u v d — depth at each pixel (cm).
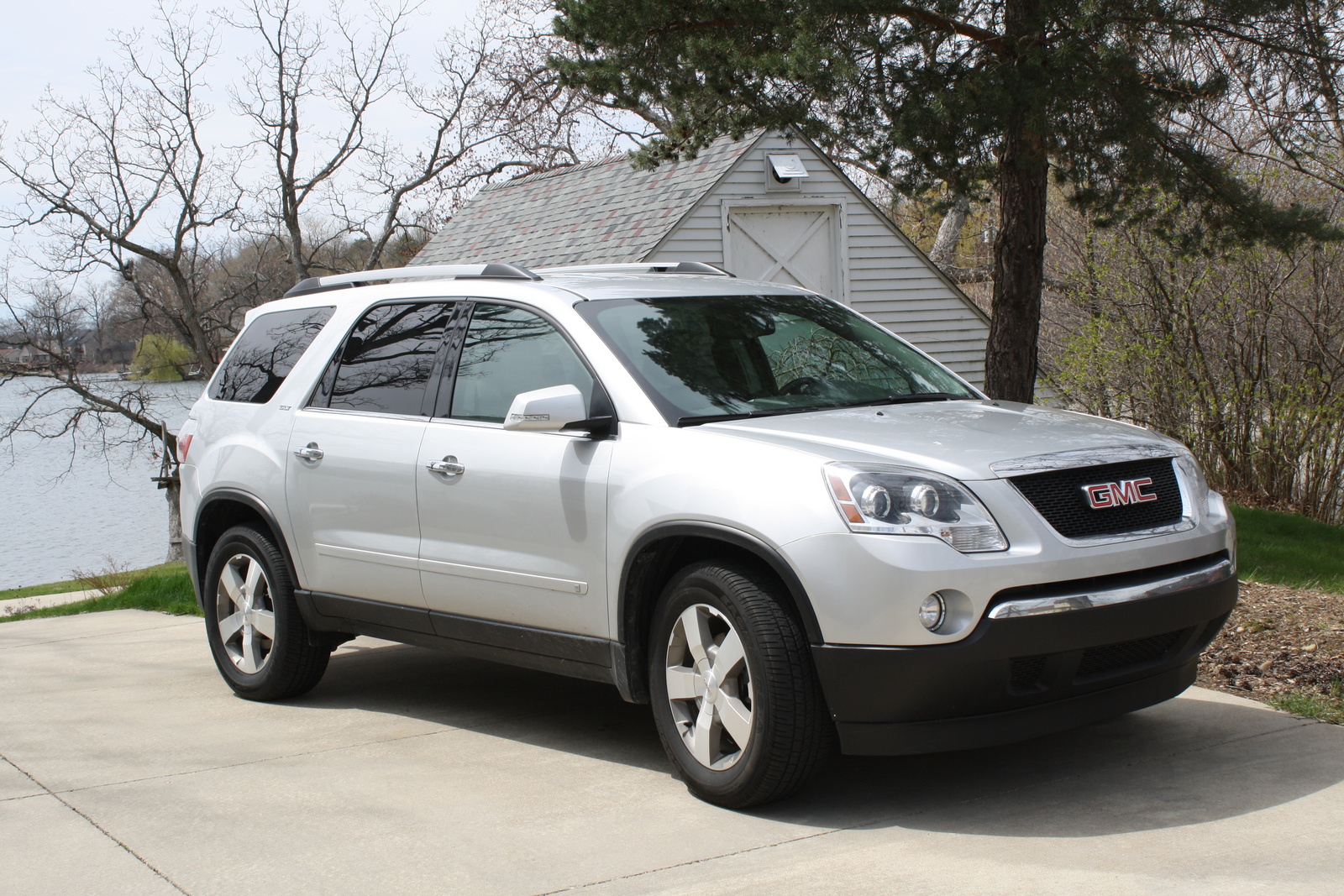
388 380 537
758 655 386
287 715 565
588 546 442
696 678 414
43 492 4231
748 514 391
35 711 589
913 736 375
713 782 406
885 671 367
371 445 523
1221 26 734
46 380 2870
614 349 460
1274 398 1223
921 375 515
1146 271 1238
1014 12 737
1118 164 758
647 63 789
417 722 543
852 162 846
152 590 1078
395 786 444
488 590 480
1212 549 419
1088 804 400
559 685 611
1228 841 359
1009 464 387
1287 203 1108
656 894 336
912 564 365
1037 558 373
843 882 339
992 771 440
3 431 2811
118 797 439
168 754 498
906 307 1642
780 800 403
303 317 600
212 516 616
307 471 551
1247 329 1221
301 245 3122
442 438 497
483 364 502
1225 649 622
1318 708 496
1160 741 466
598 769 459
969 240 2706
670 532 411
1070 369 1355
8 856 383
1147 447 420
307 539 555
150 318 2895
